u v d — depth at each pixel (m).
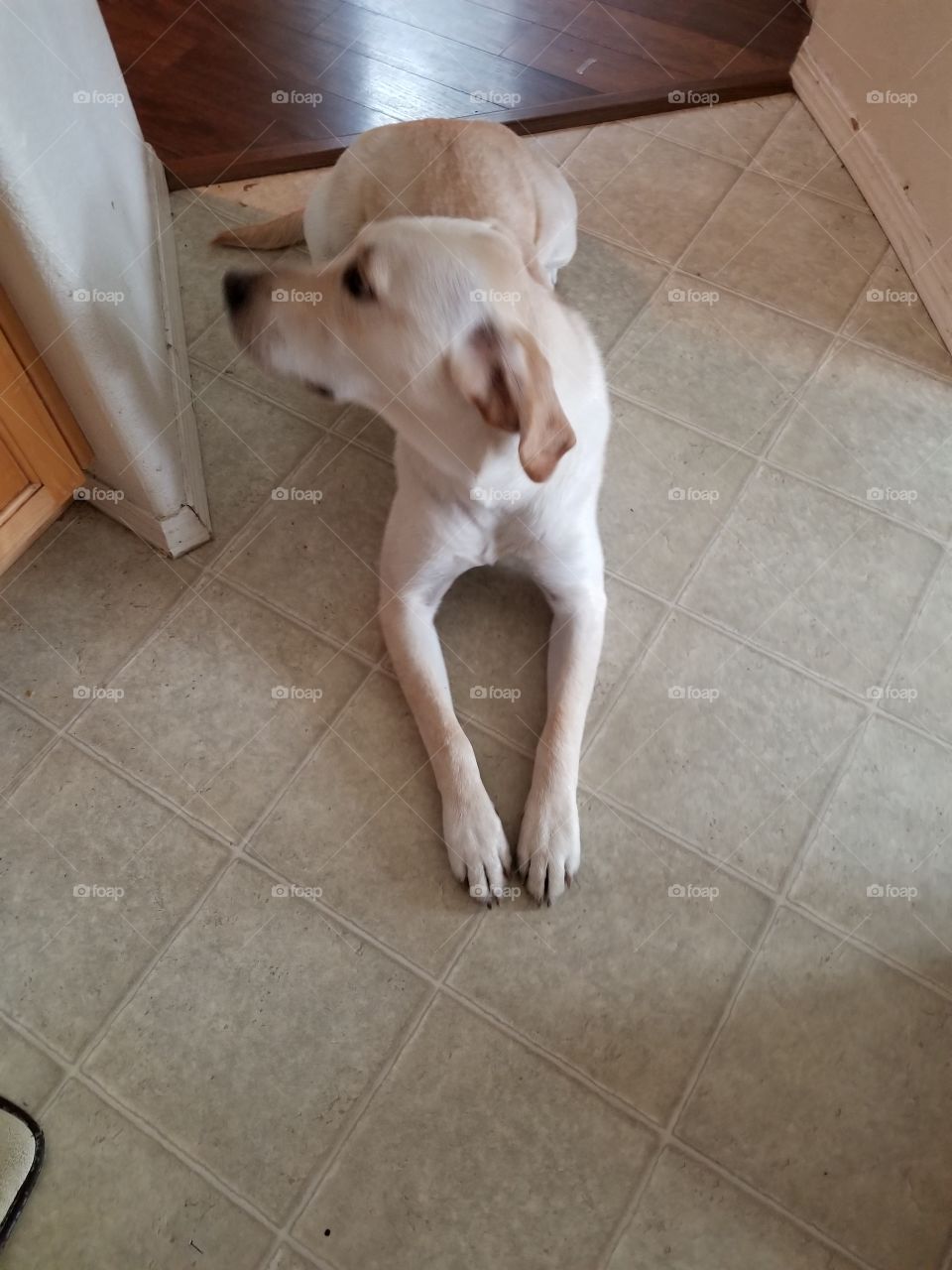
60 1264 1.20
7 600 1.69
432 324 1.20
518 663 1.65
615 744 1.57
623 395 1.92
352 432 1.88
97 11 1.68
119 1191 1.24
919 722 1.61
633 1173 1.26
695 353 1.98
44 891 1.44
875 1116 1.30
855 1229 1.24
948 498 1.83
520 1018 1.36
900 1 2.02
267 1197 1.24
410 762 1.55
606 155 2.27
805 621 1.69
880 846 1.50
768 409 1.92
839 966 1.41
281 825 1.50
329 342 1.31
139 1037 1.34
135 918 1.42
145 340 1.59
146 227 1.83
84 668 1.63
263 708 1.60
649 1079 1.32
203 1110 1.29
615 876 1.47
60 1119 1.29
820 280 2.10
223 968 1.39
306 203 2.01
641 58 2.45
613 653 1.65
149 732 1.57
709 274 2.09
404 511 1.52
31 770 1.54
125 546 1.75
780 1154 1.28
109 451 1.58
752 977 1.40
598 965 1.40
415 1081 1.32
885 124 2.13
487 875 1.43
